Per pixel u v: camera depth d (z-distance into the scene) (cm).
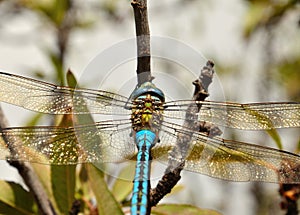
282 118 77
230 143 76
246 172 76
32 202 79
